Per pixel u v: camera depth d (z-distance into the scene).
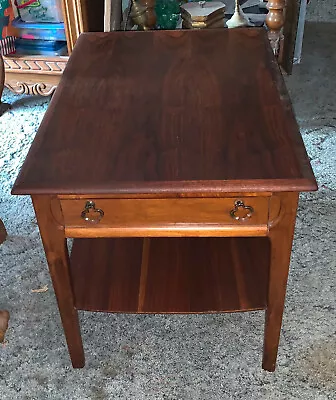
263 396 1.14
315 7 2.88
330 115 2.09
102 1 2.03
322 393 1.14
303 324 1.29
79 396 1.16
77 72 1.24
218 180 0.87
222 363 1.21
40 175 0.90
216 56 1.28
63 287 1.05
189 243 1.26
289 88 2.28
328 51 2.58
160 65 1.26
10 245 1.56
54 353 1.25
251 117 1.04
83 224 0.94
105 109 1.09
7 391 1.18
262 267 1.18
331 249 1.50
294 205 0.89
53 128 1.03
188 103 1.09
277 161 0.91
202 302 1.10
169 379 1.18
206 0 2.05
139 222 0.94
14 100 2.22
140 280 1.17
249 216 0.92
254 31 1.40
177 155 0.94
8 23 1.99
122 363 1.22
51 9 1.95
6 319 1.26
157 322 1.31
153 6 1.86
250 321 1.30
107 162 0.93
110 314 1.34
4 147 1.94
